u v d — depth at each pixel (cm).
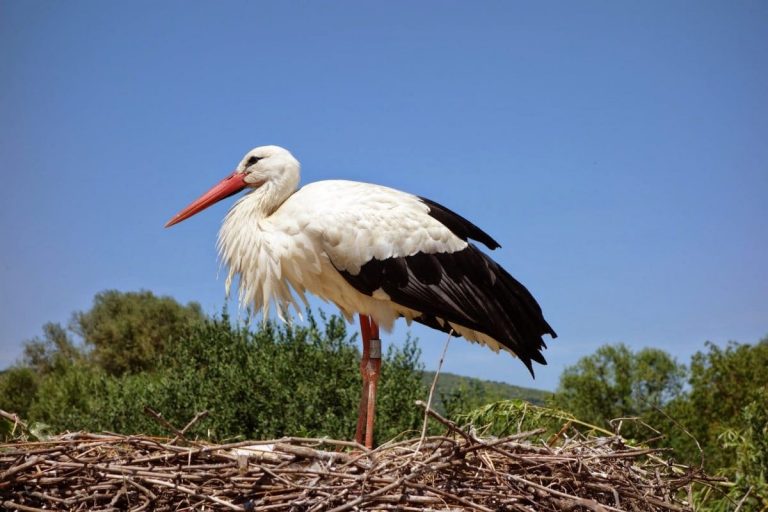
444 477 427
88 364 2781
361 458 432
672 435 1325
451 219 638
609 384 1739
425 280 614
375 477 412
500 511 421
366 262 607
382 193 629
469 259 629
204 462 424
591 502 399
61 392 1933
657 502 455
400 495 398
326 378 1239
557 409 702
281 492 410
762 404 839
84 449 427
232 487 409
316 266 612
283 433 1183
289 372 1247
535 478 443
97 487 402
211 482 412
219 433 1191
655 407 543
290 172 645
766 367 1497
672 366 1720
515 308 639
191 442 430
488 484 430
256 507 399
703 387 1552
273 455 433
